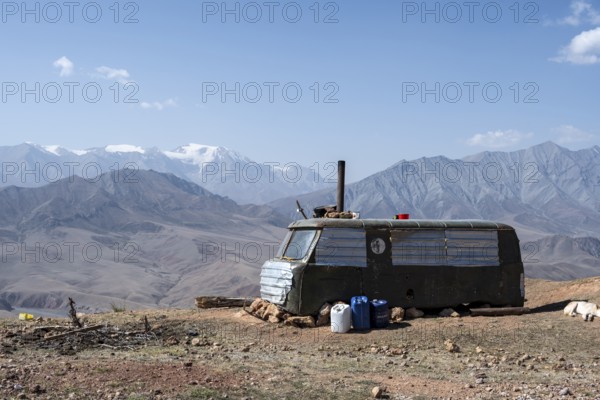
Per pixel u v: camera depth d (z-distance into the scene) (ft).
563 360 42.63
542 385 35.14
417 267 58.39
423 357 43.96
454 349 46.11
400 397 32.17
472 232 60.18
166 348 45.16
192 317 60.13
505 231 60.95
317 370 38.65
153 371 34.58
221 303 67.72
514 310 57.82
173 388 31.32
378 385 34.63
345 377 36.52
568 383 35.83
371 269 57.47
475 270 59.47
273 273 58.70
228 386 32.63
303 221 59.72
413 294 58.08
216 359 40.86
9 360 37.45
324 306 56.29
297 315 56.24
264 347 47.32
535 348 46.32
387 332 51.98
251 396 31.09
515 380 36.63
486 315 57.41
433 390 33.86
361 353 45.93
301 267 56.39
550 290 71.97
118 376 33.01
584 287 68.54
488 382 36.06
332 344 49.14
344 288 56.75
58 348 43.09
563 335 49.44
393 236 58.54
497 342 48.19
